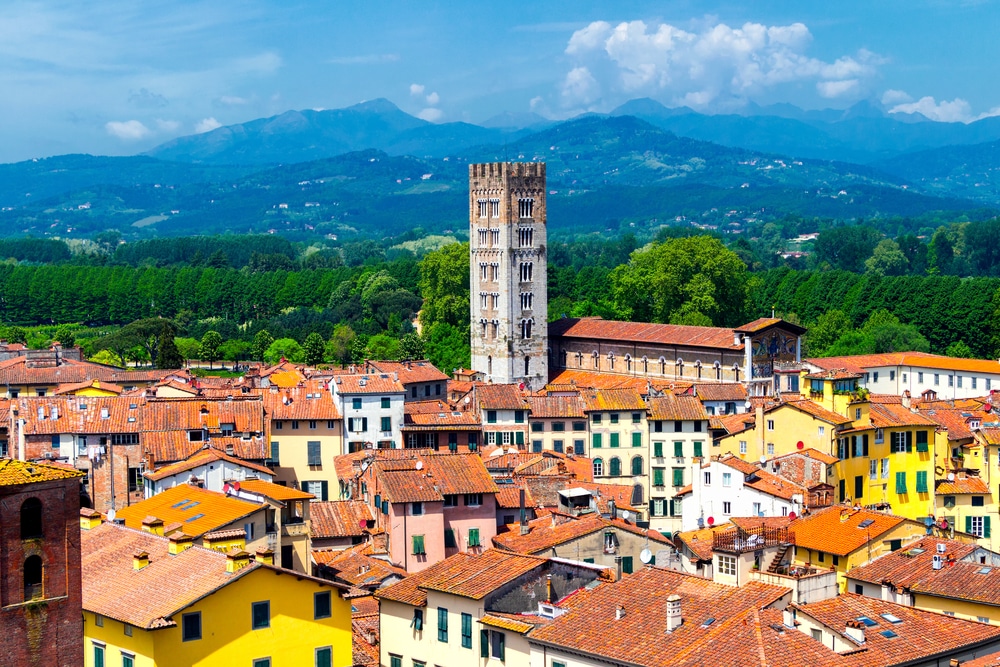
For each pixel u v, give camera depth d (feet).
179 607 369.50
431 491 565.12
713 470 611.06
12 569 294.87
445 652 427.74
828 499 579.07
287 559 523.70
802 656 364.79
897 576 456.45
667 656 372.58
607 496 626.23
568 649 389.39
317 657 390.21
